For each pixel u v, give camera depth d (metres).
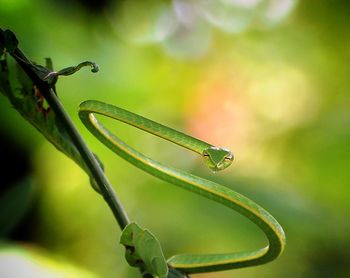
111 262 2.86
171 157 2.87
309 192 2.96
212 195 1.15
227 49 3.87
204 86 3.38
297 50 3.81
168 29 4.02
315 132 3.16
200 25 4.00
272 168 3.08
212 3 4.05
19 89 1.14
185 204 2.51
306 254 2.76
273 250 1.13
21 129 2.46
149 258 1.09
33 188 1.46
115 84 3.04
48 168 2.71
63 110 1.12
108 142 1.17
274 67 3.69
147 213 2.67
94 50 3.17
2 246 1.56
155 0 4.15
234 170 2.54
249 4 4.00
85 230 2.85
